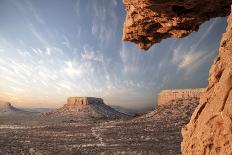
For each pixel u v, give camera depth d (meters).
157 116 134.12
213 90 10.43
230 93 8.79
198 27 15.24
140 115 154.25
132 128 110.62
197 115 10.91
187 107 140.38
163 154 59.84
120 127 116.81
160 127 106.69
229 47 10.18
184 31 15.20
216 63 10.81
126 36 16.00
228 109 8.52
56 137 97.56
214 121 9.19
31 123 161.38
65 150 70.00
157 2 12.81
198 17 14.23
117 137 91.62
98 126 128.75
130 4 14.06
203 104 10.77
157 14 13.93
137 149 67.81
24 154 65.69
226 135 8.52
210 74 11.06
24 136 100.75
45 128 129.88
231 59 9.71
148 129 104.31
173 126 106.81
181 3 12.87
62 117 189.00
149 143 76.50
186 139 11.12
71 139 91.44
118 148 70.75
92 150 69.06
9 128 132.88
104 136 95.62
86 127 127.56
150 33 15.53
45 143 83.06
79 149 71.19
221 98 9.12
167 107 146.25
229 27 10.41
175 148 67.06
